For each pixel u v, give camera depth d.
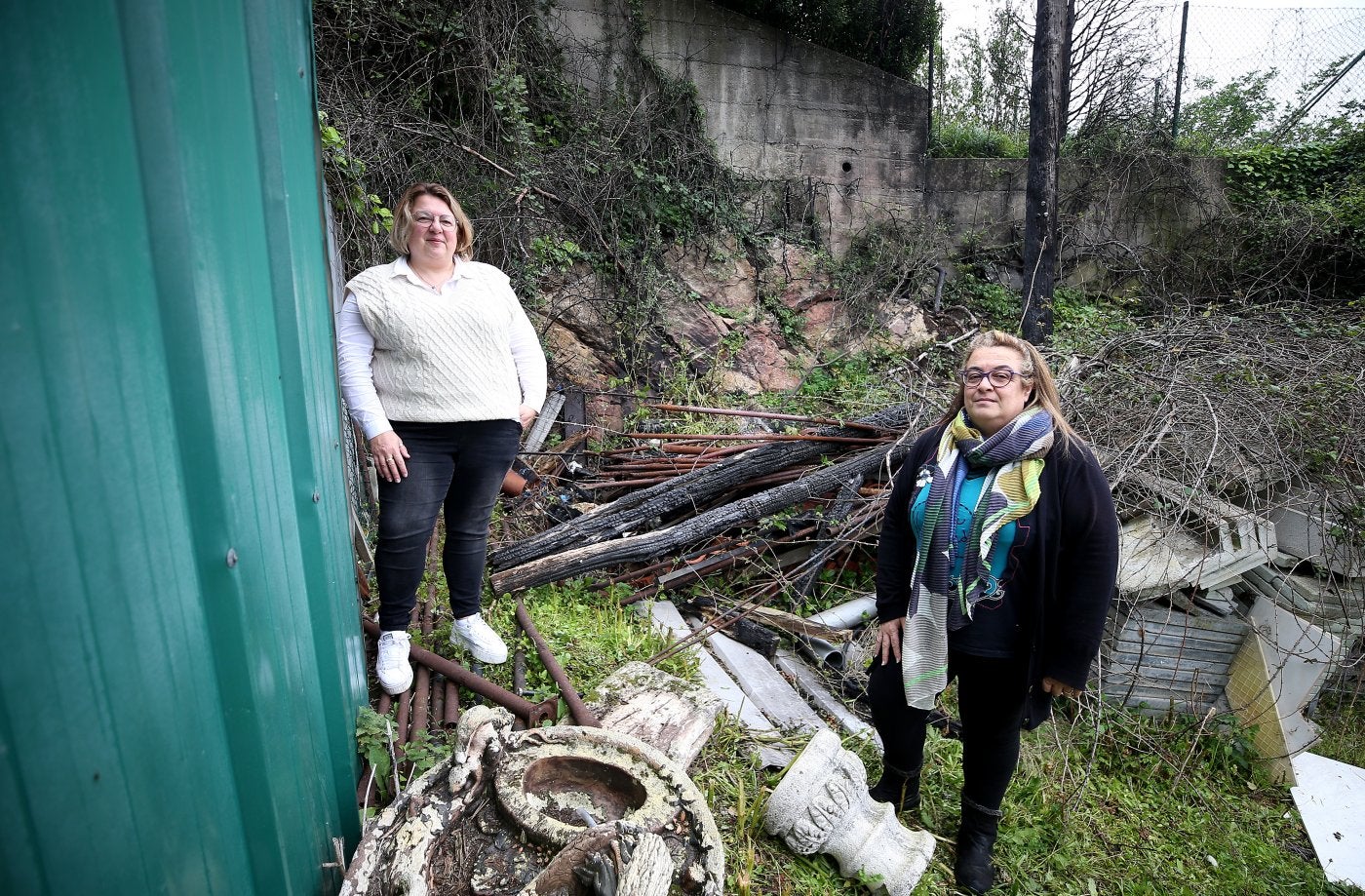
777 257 8.75
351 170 4.70
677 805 1.85
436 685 2.82
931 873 2.69
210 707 1.26
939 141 10.89
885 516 2.67
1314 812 3.57
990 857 2.69
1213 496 4.14
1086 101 10.41
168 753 1.14
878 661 2.67
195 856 1.22
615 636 3.61
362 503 4.38
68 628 0.96
